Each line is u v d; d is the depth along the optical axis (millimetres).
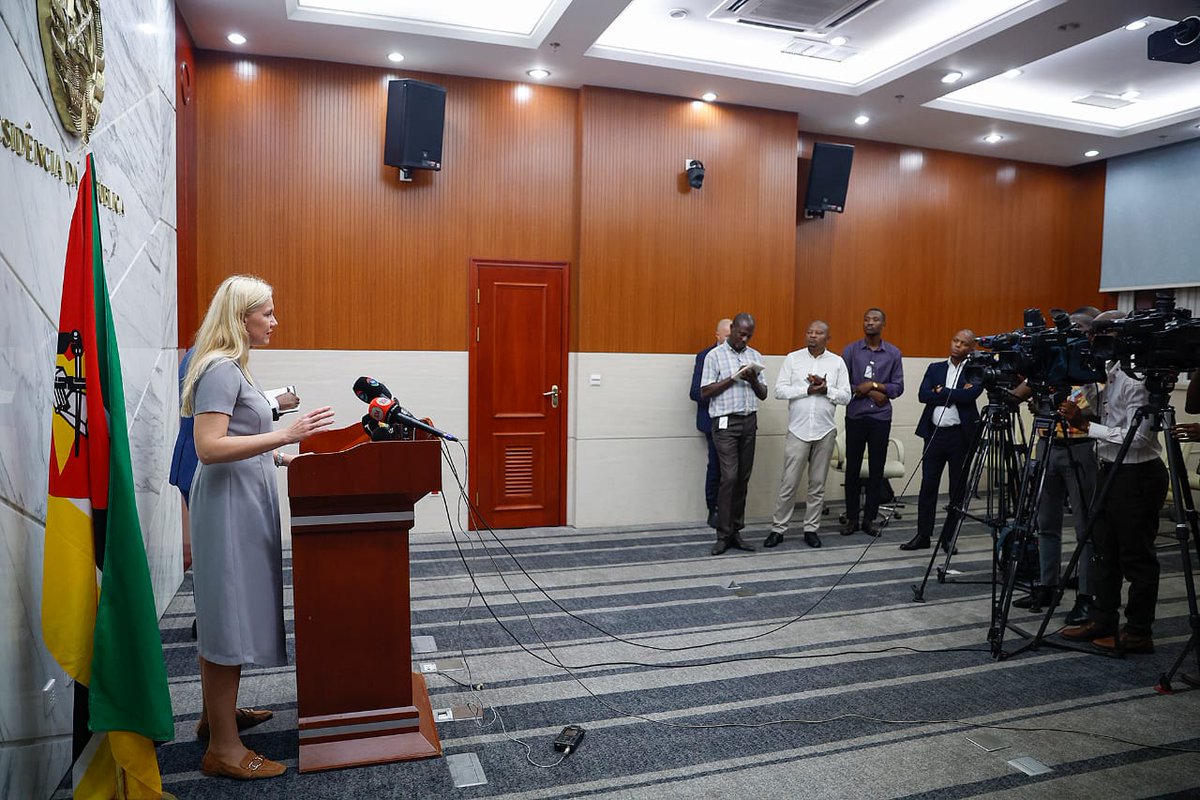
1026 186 8547
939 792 2627
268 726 2986
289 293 5910
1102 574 3930
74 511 2188
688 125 6711
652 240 6648
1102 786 2674
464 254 6285
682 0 5301
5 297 2127
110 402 2230
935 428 5805
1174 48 4676
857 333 7918
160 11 4328
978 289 8391
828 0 5266
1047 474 4438
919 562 5539
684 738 2975
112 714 2164
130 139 3590
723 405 5754
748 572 5266
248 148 5785
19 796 2174
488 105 6293
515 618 4301
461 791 2566
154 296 4051
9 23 2166
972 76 6023
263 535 2594
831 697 3357
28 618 2258
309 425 2500
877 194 7914
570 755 2822
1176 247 7777
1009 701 3332
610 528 6547
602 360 6555
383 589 2752
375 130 6039
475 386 6344
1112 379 3844
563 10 5020
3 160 2115
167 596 4285
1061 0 4777
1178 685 3498
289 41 5527
